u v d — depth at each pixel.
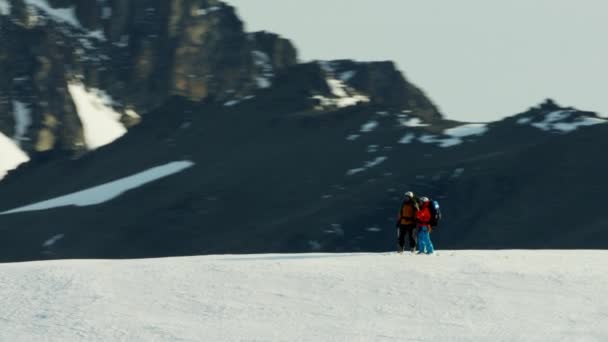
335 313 25.38
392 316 25.00
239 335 23.28
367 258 33.31
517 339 22.56
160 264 32.28
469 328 23.70
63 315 25.44
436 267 30.48
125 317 25.16
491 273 29.45
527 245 171.00
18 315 25.61
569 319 24.36
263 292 27.64
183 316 25.30
